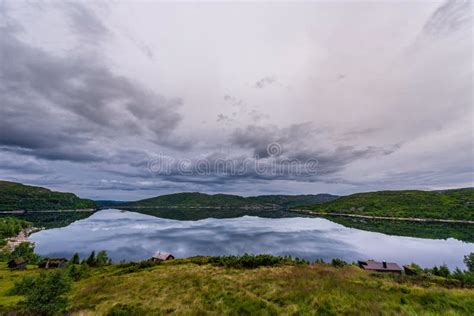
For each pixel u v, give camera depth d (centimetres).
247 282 2428
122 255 11056
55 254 11281
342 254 10719
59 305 1775
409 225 19750
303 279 2408
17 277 5681
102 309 1744
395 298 1508
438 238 14375
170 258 7556
